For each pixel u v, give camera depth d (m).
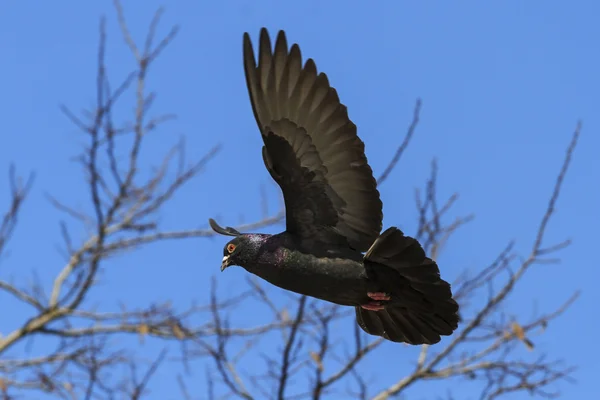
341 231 11.96
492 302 18.42
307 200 11.97
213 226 13.70
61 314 20.81
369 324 12.41
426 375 18.72
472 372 18.47
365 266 11.69
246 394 18.20
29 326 20.80
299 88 11.64
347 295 11.89
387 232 11.25
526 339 17.69
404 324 12.24
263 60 11.57
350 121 11.66
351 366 18.28
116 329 20.69
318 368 17.95
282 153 11.88
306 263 11.83
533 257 18.31
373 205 11.90
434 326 12.01
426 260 11.30
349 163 11.80
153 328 20.28
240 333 19.48
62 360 19.27
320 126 11.71
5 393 18.27
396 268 11.48
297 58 11.62
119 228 20.77
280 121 11.73
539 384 17.95
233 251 12.06
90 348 19.06
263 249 11.96
